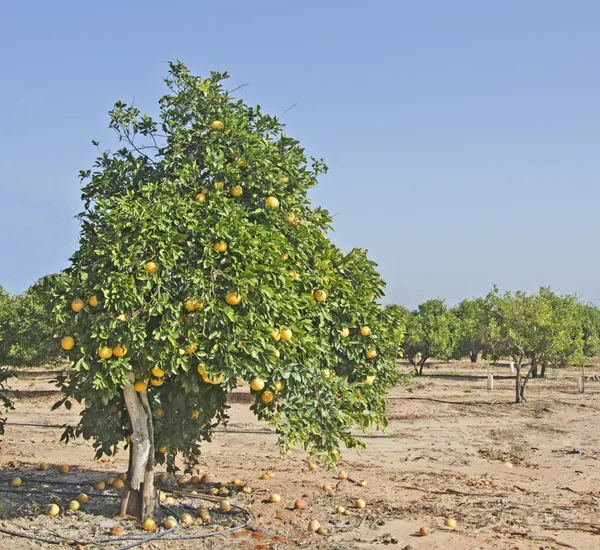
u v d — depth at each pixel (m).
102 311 8.48
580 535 10.14
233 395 30.34
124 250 8.51
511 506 11.99
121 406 10.20
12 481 12.52
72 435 10.55
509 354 31.19
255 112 10.27
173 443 10.59
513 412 26.95
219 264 8.84
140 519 10.00
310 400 9.65
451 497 12.71
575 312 38.84
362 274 11.07
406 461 16.58
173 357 8.38
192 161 9.50
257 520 10.62
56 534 9.38
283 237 9.34
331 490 12.95
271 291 8.66
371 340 10.67
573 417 25.50
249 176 9.40
